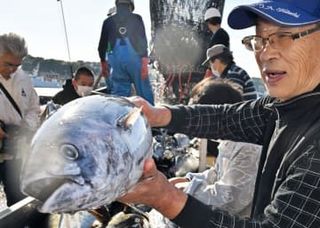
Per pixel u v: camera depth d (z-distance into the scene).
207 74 5.37
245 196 2.40
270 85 1.57
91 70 5.43
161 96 6.75
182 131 2.03
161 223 2.43
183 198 1.36
